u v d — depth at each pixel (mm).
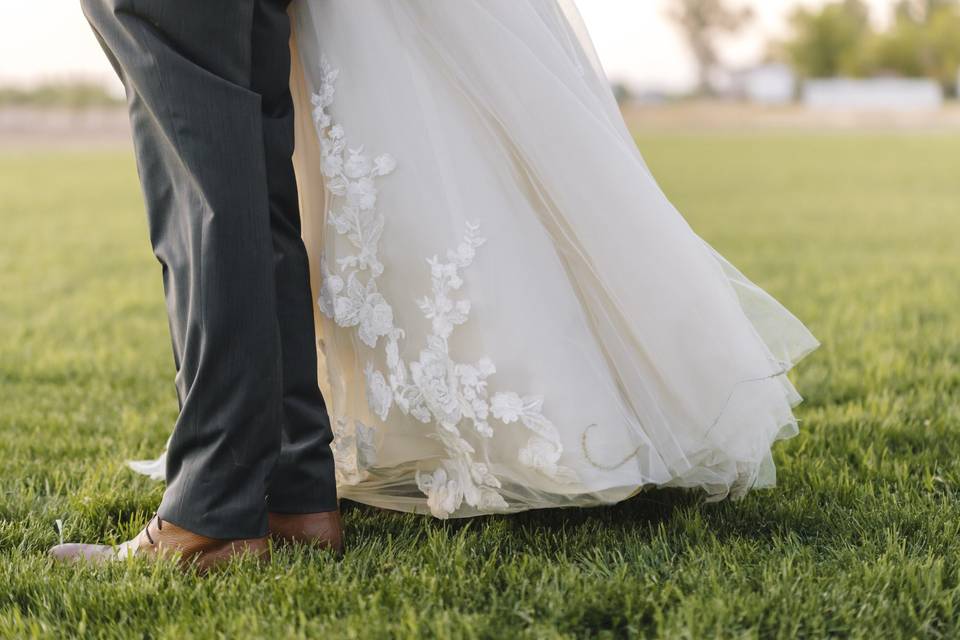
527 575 1671
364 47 1823
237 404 1632
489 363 1758
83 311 5137
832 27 69750
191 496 1669
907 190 14109
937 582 1555
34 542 1927
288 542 1803
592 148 1797
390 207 1800
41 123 49906
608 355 1869
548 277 1818
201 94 1600
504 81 1793
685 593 1584
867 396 2928
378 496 2049
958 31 68688
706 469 1895
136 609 1557
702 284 1820
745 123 51062
